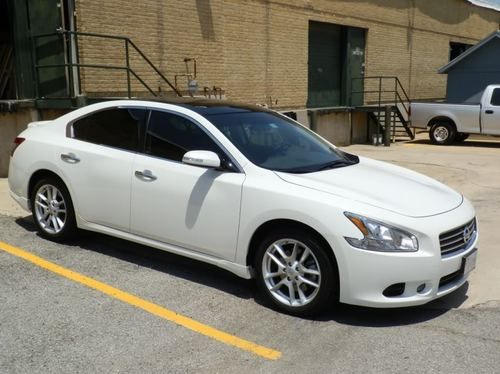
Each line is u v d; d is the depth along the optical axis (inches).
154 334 154.3
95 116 216.8
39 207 232.7
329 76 684.7
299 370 136.9
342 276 155.9
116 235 207.0
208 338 152.7
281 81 591.2
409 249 153.8
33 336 151.6
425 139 733.3
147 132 199.3
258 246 172.4
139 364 138.6
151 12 432.5
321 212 157.0
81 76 391.9
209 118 190.4
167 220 189.2
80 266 205.2
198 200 180.4
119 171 200.4
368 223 153.9
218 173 178.4
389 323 163.0
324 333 156.3
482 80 788.0
